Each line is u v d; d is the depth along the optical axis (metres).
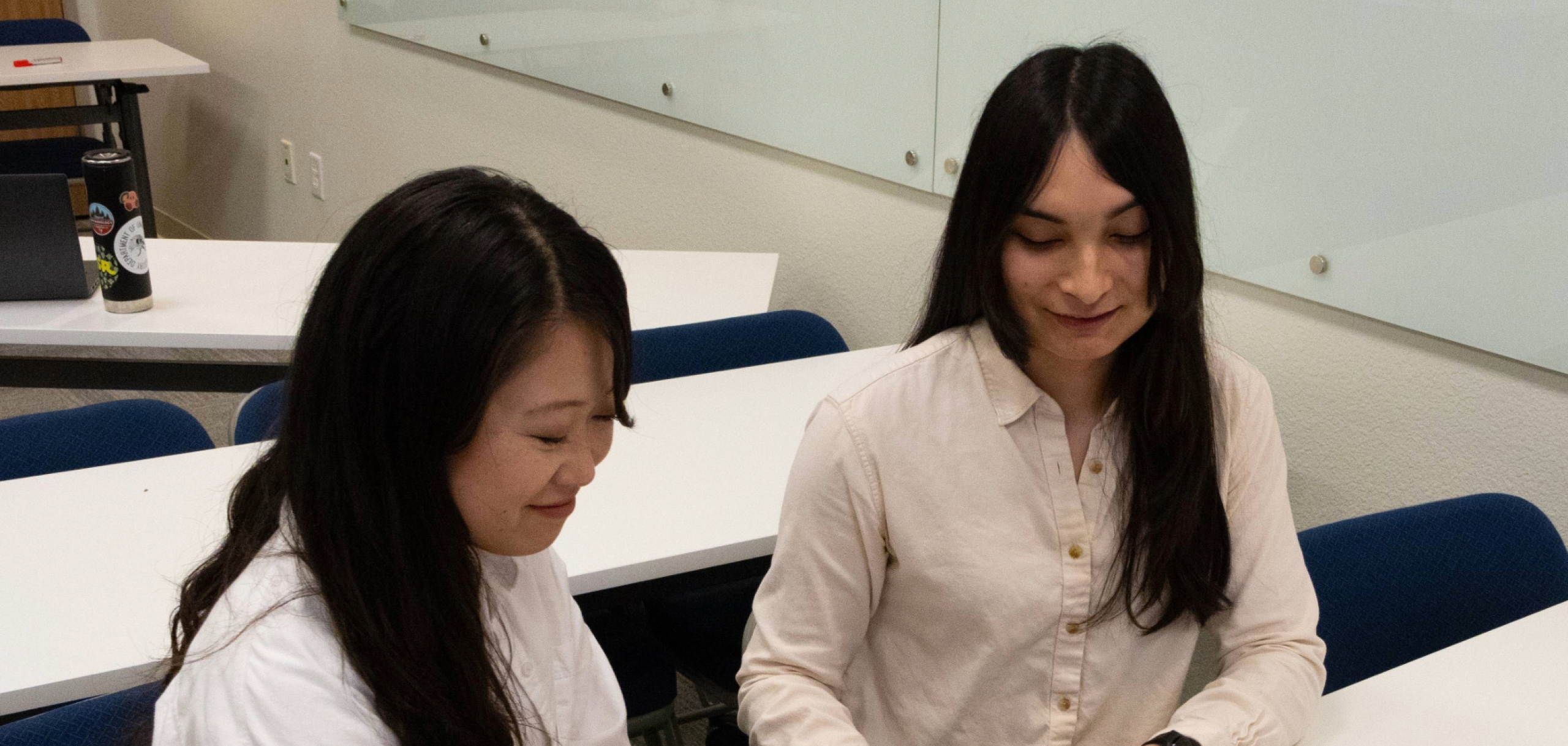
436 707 0.71
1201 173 1.92
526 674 0.88
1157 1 1.90
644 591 1.60
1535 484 1.63
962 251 1.07
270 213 4.79
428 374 0.67
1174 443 1.10
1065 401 1.13
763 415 1.92
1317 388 1.86
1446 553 1.50
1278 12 1.75
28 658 1.28
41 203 2.27
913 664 1.19
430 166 3.85
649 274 2.54
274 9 4.40
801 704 1.13
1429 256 1.66
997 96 1.01
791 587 1.17
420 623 0.70
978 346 1.12
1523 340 1.58
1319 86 1.73
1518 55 1.51
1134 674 1.17
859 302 2.61
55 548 1.49
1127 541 1.12
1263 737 1.08
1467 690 1.24
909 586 1.16
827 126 2.54
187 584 0.81
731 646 1.77
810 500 1.14
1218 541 1.14
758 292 2.46
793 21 2.54
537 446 0.71
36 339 2.20
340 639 0.70
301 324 0.71
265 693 0.69
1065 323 1.03
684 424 1.88
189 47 5.07
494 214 0.68
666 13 2.85
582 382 0.71
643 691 1.66
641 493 1.66
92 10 5.75
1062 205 0.97
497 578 0.86
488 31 3.42
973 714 1.17
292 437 0.71
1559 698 1.23
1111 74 0.97
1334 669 1.46
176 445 1.83
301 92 4.39
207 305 2.35
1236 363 1.18
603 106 3.16
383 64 3.92
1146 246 1.01
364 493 0.69
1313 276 1.80
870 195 2.51
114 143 4.36
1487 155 1.56
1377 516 1.50
